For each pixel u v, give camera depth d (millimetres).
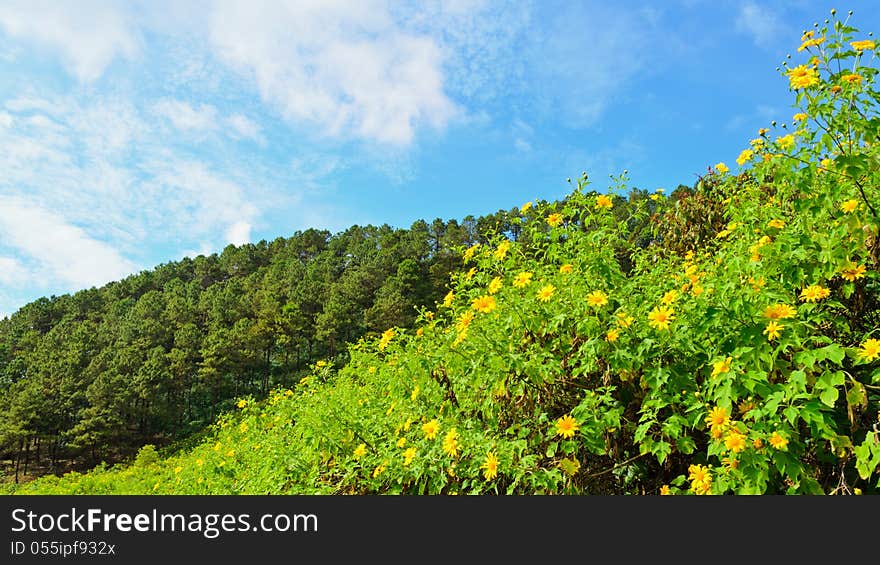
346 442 3293
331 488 2992
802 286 2225
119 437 34438
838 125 2055
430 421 2721
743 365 1959
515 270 2973
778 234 2229
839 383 1751
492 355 2453
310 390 4738
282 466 3713
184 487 6281
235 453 5242
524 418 2479
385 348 3449
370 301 54469
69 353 40781
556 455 2348
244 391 42344
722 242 3281
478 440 2389
